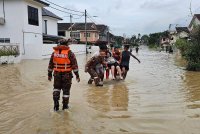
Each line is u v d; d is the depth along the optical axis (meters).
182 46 29.80
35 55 30.56
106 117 7.05
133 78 14.06
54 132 6.00
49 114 7.27
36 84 11.97
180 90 10.70
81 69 18.72
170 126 6.37
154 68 20.05
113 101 8.80
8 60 22.98
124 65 13.39
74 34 76.06
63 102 7.69
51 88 11.03
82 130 6.13
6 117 7.07
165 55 45.16
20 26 30.44
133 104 8.41
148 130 6.12
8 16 30.52
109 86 11.55
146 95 9.75
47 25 44.78
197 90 10.67
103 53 11.78
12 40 30.59
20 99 9.04
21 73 15.82
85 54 47.12
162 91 10.49
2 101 8.77
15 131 6.07
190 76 15.04
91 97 9.36
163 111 7.61
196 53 18.64
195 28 20.16
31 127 6.30
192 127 6.29
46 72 16.41
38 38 34.06
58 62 7.60
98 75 11.80
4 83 12.19
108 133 5.96
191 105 8.27
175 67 20.94
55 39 43.66
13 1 30.27
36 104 8.34
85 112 7.48
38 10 34.12
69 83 7.67
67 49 7.64
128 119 6.89
